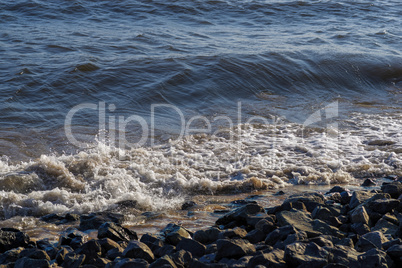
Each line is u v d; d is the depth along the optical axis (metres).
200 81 13.95
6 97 11.87
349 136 10.54
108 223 5.78
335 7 25.62
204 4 24.14
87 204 6.86
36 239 5.82
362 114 12.23
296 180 8.25
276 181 8.20
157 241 5.34
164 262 4.63
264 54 16.09
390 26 22.58
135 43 17.59
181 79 13.87
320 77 15.05
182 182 7.77
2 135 9.75
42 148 9.34
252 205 6.16
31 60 14.77
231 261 4.77
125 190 7.45
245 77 14.46
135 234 5.76
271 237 5.32
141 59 15.12
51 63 14.51
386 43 19.38
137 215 6.66
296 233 5.24
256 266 4.44
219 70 14.59
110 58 15.36
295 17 23.77
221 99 13.14
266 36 19.86
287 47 17.66
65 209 6.78
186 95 13.12
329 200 6.85
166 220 6.52
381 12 25.39
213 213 6.82
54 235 5.98
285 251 4.62
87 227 6.13
